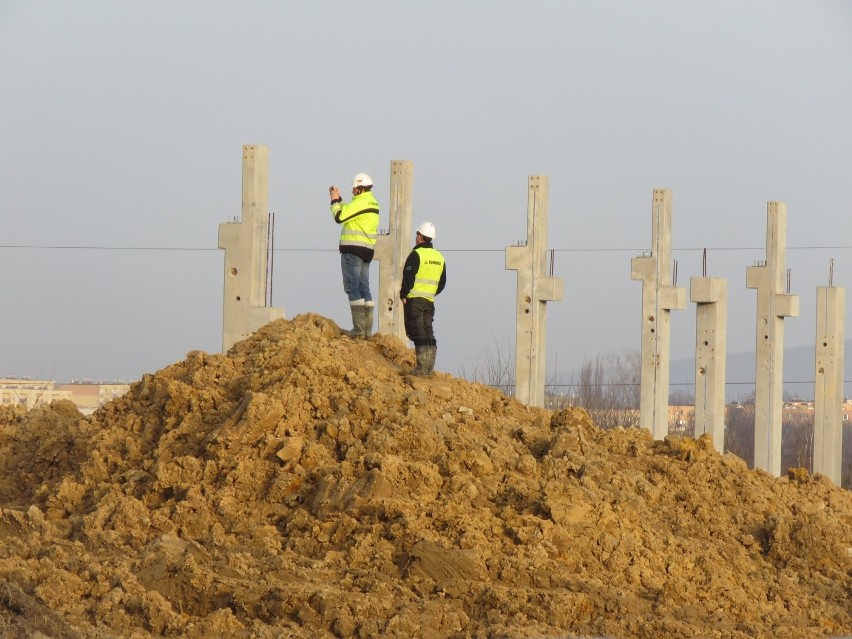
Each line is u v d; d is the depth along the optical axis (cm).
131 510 5106
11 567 4662
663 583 4862
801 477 6681
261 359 6075
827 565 5466
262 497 5209
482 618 4438
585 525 4997
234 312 8512
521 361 9756
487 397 6519
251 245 8500
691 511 5716
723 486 5950
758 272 11288
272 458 5359
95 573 4572
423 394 5816
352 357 6328
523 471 5409
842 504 6450
